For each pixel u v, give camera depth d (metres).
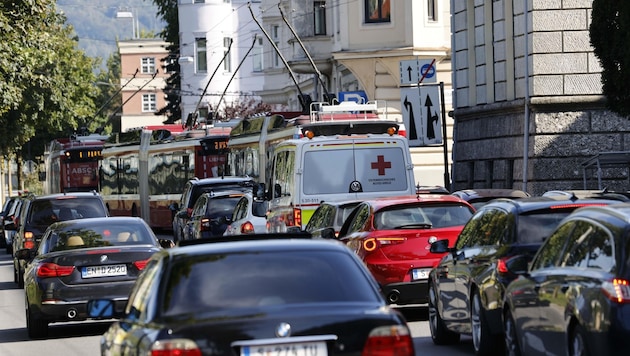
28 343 41.03
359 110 71.62
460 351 34.34
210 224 75.19
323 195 58.91
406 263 40.59
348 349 18.64
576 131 77.00
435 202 41.88
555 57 76.94
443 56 108.19
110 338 21.94
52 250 42.22
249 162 87.69
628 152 63.59
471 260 32.41
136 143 118.69
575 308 23.44
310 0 128.12
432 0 107.94
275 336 18.52
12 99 87.81
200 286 19.78
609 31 58.16
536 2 77.00
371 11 108.56
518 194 55.09
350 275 20.12
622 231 22.84
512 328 28.53
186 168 104.69
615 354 22.02
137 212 118.56
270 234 23.59
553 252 26.27
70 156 133.62
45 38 88.56
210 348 18.39
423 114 76.19
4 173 195.88
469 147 90.06
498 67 84.12
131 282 40.91
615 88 58.88
